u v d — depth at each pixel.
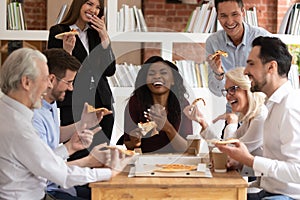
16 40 6.65
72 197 3.89
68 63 3.83
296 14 6.61
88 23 5.10
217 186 3.39
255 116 4.04
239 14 5.14
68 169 3.39
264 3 7.47
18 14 6.51
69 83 3.86
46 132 3.86
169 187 3.40
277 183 3.77
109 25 6.47
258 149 4.09
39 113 3.82
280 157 3.75
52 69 3.82
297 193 3.74
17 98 3.35
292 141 3.62
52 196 3.70
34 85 3.34
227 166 3.80
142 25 6.46
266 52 3.73
